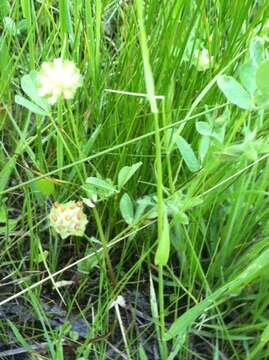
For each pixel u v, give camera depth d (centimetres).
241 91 16
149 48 21
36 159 23
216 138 18
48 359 19
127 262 22
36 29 23
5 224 22
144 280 21
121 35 24
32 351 18
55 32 22
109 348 20
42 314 20
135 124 21
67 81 17
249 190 20
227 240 20
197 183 18
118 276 21
